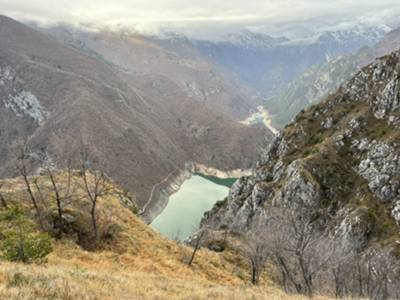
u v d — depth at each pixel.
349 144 117.06
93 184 57.28
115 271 30.64
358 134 117.25
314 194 102.75
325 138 124.69
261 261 44.38
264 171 131.62
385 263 49.12
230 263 51.84
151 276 29.88
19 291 14.09
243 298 21.09
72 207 43.94
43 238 26.55
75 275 19.67
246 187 133.62
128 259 38.28
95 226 40.62
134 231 47.44
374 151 107.50
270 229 41.56
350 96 133.88
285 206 96.62
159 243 47.34
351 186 105.56
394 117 112.12
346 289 37.59
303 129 135.38
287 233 38.66
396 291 40.12
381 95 119.00
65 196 44.31
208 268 45.25
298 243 36.06
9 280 16.08
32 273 17.78
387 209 94.12
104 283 19.08
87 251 37.41
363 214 91.00
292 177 106.69
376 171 103.25
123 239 43.00
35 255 25.50
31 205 42.47
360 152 112.88
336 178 107.56
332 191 105.06
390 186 97.56
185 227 185.00
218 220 131.12
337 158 112.94
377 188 99.69
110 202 52.50
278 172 123.69
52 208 41.78
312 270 35.28
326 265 37.31
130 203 64.00
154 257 42.00
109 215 46.16
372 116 119.06
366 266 44.88
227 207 131.75
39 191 43.66
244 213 113.69
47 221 39.44
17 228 29.50
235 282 42.16
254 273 43.81
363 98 129.00
